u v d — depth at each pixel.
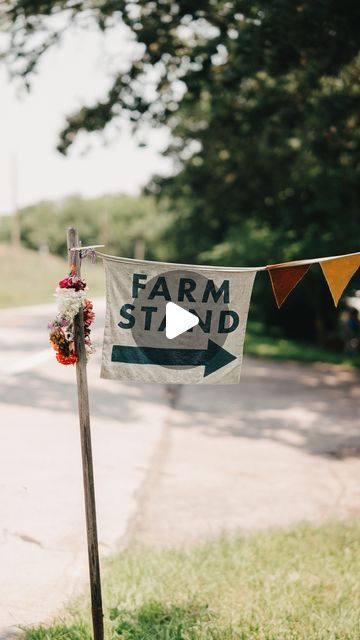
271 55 10.02
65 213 136.88
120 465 7.91
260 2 9.09
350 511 6.74
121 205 136.00
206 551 5.36
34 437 8.98
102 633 3.51
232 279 3.38
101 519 6.12
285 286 3.40
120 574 4.84
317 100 11.77
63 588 4.61
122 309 3.33
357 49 9.70
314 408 12.75
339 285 3.35
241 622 4.15
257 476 7.90
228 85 11.34
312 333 28.16
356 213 19.72
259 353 22.09
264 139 16.77
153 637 3.87
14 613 4.20
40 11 10.16
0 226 142.12
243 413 12.05
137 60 11.38
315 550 5.50
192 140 21.25
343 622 4.20
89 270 84.38
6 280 58.06
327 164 14.62
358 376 17.58
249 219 25.94
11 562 4.99
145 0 10.34
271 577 4.89
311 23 9.16
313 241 21.70
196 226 33.72
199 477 7.76
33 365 15.70
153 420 10.82
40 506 6.23
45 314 32.66
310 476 8.00
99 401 12.28
